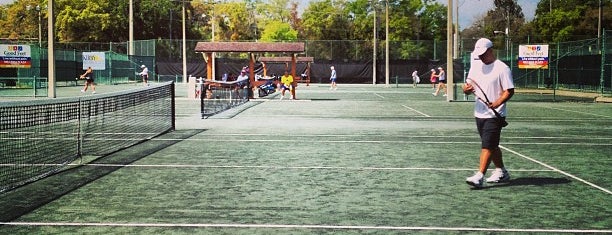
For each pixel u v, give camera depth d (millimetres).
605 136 15445
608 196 7695
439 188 8211
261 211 6812
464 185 8445
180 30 100625
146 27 96000
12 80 43688
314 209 6918
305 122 19047
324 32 112562
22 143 13070
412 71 66125
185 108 25453
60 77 52844
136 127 16781
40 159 10688
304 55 67750
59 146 12602
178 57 64875
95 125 17266
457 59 60906
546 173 9500
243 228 6047
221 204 7160
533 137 15164
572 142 14023
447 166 10172
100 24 90250
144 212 6730
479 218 6504
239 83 30844
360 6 107062
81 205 7066
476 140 14227
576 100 33406
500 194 7805
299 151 12062
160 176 9078
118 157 11086
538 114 23641
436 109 26109
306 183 8547
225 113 22969
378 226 6156
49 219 6379
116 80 57594
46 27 104312
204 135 15031
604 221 6395
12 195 7625
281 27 115688
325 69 66188
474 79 8164
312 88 53438
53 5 27406
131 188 8117
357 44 67688
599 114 23703
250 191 7953
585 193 7883
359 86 59750
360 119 20438
